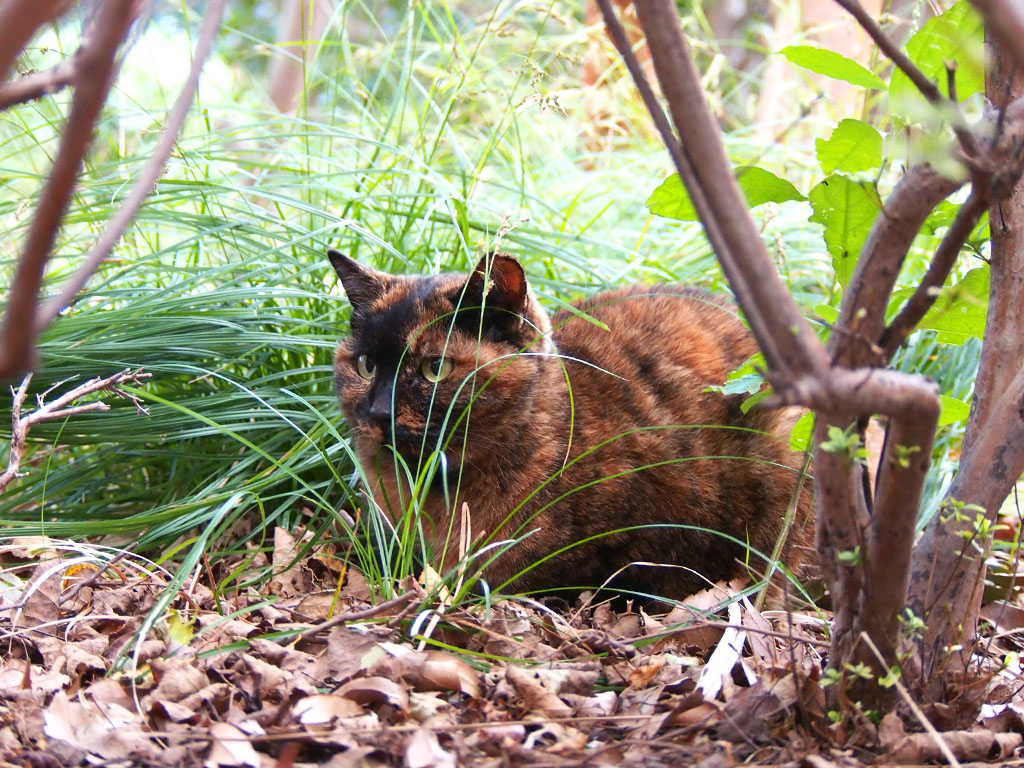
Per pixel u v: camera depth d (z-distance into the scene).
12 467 2.46
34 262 1.19
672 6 1.39
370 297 3.21
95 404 2.60
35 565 2.89
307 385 3.69
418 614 2.46
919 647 2.02
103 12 1.16
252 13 8.77
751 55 7.57
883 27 3.66
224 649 2.30
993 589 3.33
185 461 3.67
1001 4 1.16
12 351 1.25
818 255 4.66
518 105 3.84
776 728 2.02
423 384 3.00
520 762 1.85
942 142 1.55
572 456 3.01
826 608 3.17
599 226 4.94
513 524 3.02
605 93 5.47
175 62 5.54
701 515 3.13
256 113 4.79
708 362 3.31
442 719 2.04
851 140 1.97
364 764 1.85
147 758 1.86
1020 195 2.03
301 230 3.77
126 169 4.07
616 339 3.34
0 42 1.14
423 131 4.42
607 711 2.15
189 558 2.69
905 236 1.64
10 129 5.05
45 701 2.14
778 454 3.21
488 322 3.06
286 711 2.04
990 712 2.23
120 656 2.28
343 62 5.49
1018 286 2.06
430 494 3.13
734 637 2.45
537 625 2.64
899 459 1.62
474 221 4.11
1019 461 2.00
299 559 3.02
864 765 1.90
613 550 3.08
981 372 2.12
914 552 2.10
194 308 3.58
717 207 1.38
